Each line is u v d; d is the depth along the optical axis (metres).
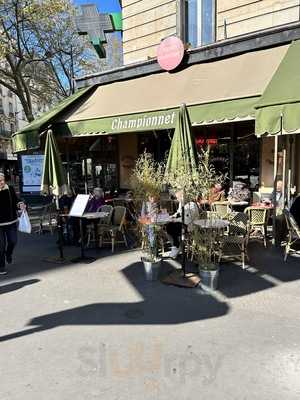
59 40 18.78
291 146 8.39
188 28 9.73
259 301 4.65
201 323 4.09
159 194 6.36
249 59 7.49
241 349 3.52
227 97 6.61
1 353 3.58
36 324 4.19
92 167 13.38
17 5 15.01
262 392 2.89
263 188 9.43
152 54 10.56
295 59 6.35
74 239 8.04
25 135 9.45
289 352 3.45
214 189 7.31
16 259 7.02
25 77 20.20
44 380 3.13
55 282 5.61
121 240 8.10
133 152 12.25
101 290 5.21
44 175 7.17
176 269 5.93
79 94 10.11
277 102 5.33
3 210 6.15
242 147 9.75
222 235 6.00
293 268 5.91
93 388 3.00
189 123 5.90
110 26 11.88
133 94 8.85
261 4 8.38
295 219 6.41
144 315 4.34
